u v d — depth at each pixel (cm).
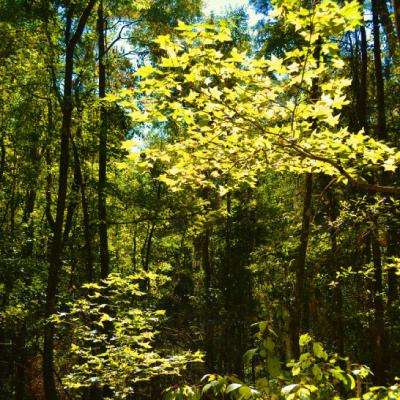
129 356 757
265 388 268
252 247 2102
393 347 1390
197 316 1861
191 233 1767
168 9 1544
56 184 2053
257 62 431
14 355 1673
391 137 1622
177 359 780
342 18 391
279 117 474
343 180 520
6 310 1402
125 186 1795
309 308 1730
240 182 553
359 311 1511
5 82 1580
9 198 1919
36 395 1939
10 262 1429
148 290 1587
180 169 509
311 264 1620
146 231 2262
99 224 1563
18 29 1409
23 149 1812
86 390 1537
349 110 1566
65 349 1348
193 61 455
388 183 1163
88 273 1627
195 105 460
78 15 1490
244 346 1980
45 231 1834
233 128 469
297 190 1908
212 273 2278
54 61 1556
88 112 1625
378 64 1416
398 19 477
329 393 282
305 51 421
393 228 1221
